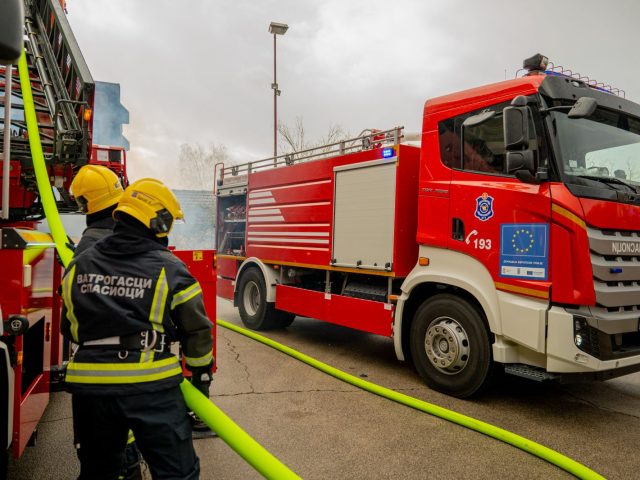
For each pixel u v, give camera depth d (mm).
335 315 5984
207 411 2010
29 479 2861
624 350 3967
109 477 2074
